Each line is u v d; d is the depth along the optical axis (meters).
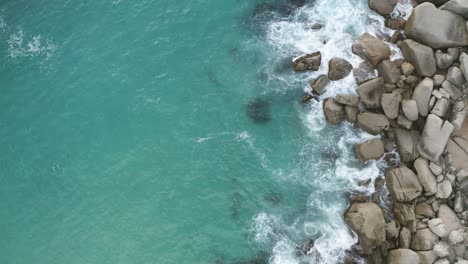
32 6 52.78
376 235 36.47
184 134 44.12
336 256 37.69
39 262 39.56
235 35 48.75
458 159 39.28
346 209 39.50
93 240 40.22
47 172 43.44
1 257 39.91
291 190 41.06
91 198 41.94
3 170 43.91
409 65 42.00
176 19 50.31
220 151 43.16
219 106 45.22
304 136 43.06
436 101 40.41
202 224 40.28
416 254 35.72
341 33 46.56
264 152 42.88
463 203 38.06
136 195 41.78
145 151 43.62
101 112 45.78
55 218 41.38
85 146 44.28
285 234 39.22
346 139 42.25
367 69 43.56
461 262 35.72
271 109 44.66
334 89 43.72
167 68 47.47
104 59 48.56
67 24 51.16
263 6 49.97
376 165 40.78
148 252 39.44
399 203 38.53
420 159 39.56
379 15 46.75
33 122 46.09
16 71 48.91
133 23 50.47
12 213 41.84
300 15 48.66
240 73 46.59
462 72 40.91
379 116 41.03
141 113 45.34
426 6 42.22
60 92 47.28
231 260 38.69
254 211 40.47
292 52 46.72
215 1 51.12
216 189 41.62
